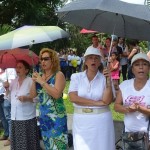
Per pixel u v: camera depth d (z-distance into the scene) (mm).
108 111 4195
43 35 4492
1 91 6711
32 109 5160
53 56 4508
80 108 4176
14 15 24312
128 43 9773
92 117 4105
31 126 5164
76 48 35094
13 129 5195
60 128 4520
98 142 4125
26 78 5238
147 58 3881
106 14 4629
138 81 3926
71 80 4289
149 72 4215
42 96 4547
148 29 4531
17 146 5168
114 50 8586
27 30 4582
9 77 6480
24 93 5148
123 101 3975
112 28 4797
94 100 4125
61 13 4570
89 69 4195
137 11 3566
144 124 3859
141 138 3709
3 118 6863
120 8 3549
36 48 16141
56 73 4488
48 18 24078
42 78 4570
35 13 23266
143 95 3865
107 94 4051
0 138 6969
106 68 4141
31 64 5473
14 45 4379
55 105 4488
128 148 3744
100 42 8781
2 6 23859
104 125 4121
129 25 4621
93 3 3617
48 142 4582
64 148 4562
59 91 4402
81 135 4148
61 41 22281
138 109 3789
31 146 5176
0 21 24328
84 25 4910
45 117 4543
